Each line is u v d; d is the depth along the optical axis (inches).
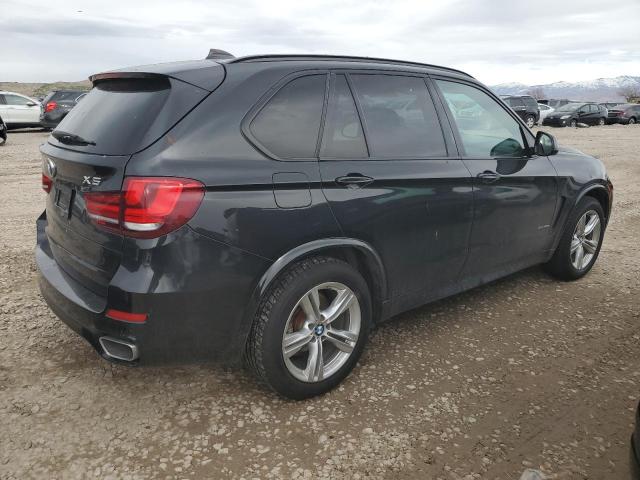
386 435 100.7
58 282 107.0
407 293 128.3
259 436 100.3
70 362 124.6
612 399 112.5
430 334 141.9
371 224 113.6
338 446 97.6
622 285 178.2
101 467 91.6
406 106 127.3
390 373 122.4
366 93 120.2
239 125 99.2
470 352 132.3
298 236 102.9
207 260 93.3
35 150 559.2
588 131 962.7
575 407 109.7
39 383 115.6
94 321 96.2
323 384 112.2
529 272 190.4
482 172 137.3
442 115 134.1
